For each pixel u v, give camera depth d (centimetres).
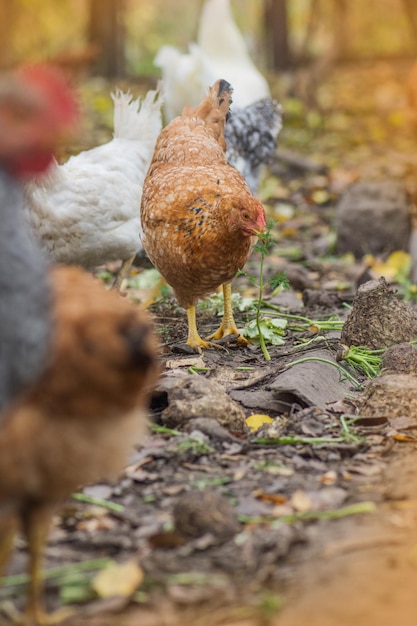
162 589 400
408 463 507
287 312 805
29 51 2072
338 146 1542
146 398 566
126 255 807
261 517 452
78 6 2272
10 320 345
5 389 348
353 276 932
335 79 1978
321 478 493
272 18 1912
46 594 405
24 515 378
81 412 357
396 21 2216
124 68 1939
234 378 636
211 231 648
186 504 439
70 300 371
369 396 575
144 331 364
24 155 352
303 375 606
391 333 672
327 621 372
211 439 534
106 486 488
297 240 1100
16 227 354
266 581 401
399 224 1027
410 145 1522
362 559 413
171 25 2523
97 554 430
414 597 384
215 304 800
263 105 1023
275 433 542
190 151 718
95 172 769
